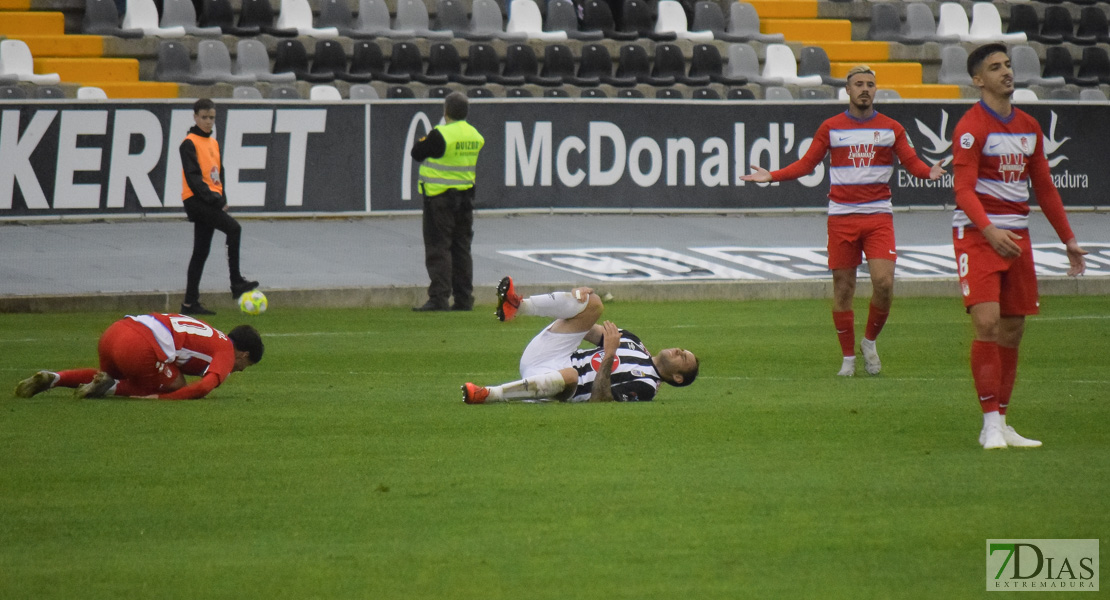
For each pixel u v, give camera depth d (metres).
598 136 80.00
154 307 59.78
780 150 82.38
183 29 90.69
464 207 60.03
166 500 21.52
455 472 23.61
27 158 71.56
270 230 73.38
